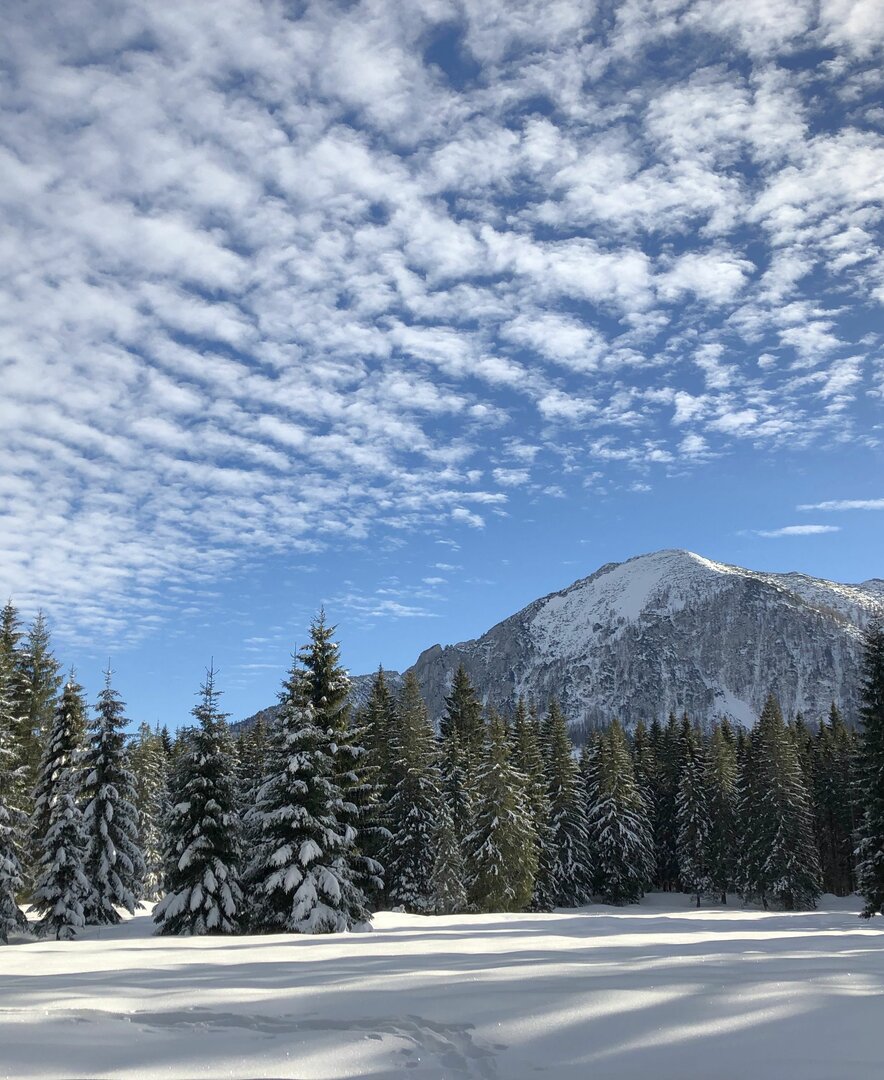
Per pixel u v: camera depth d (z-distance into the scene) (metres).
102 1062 5.36
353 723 47.75
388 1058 5.46
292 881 26.19
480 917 31.86
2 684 34.84
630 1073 5.11
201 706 30.27
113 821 35.56
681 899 71.44
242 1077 5.11
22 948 17.31
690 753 71.31
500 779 48.84
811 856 60.56
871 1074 4.97
